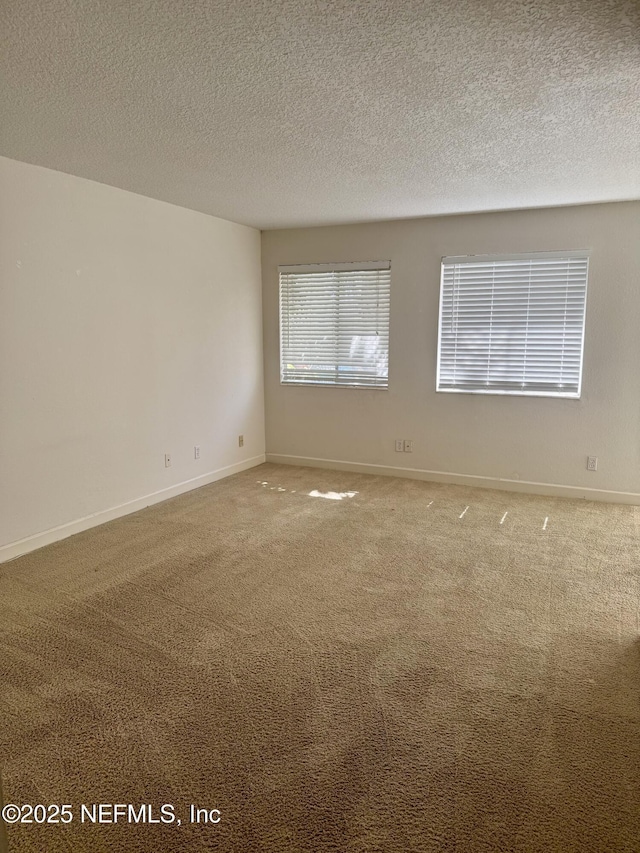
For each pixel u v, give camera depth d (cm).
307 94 216
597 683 210
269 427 554
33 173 311
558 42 175
